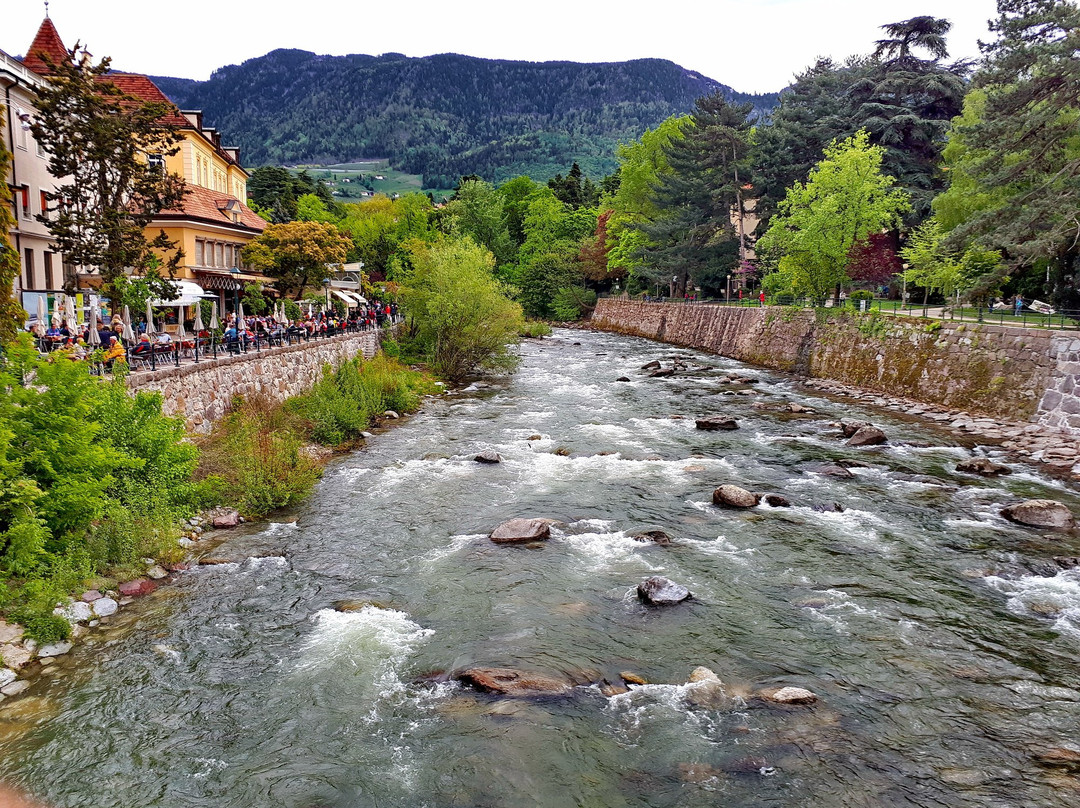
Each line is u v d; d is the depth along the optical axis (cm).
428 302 3997
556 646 1045
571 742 827
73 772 777
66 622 1045
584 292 9225
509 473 2003
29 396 1190
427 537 1509
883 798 736
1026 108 2741
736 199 6116
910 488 1883
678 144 6209
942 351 3091
